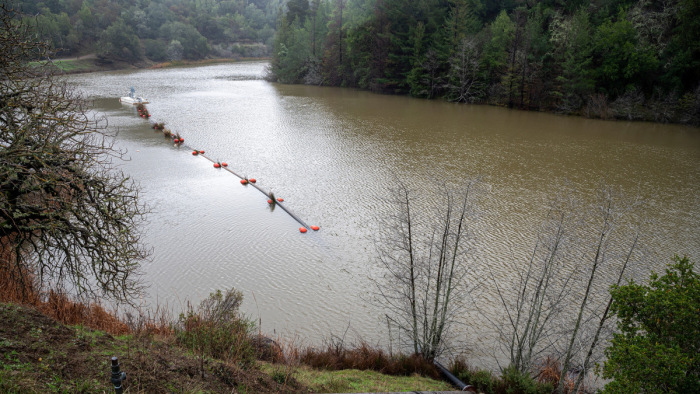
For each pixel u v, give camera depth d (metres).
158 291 17.75
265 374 9.98
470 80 69.69
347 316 16.94
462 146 41.12
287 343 14.93
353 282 19.05
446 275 16.09
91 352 7.67
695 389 8.74
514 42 62.25
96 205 11.14
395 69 78.44
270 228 24.00
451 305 16.39
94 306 12.59
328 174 33.03
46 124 11.05
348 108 62.47
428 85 73.56
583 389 13.62
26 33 12.87
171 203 27.08
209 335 10.83
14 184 10.05
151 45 122.94
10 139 10.29
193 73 105.69
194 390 7.68
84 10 108.00
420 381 12.63
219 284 18.50
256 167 34.78
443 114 58.34
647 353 9.20
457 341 15.84
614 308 11.04
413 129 48.72
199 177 32.19
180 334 10.93
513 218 24.91
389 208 26.45
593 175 32.59
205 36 151.50
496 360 14.91
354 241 22.64
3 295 11.12
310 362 13.10
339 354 13.98
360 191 29.50
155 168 33.78
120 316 15.17
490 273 19.41
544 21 66.50
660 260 20.31
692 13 49.66
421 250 20.66
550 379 14.08
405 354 15.02
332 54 88.75
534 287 18.17
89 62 104.62
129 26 121.50
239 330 11.70
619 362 9.80
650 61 51.84
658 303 9.94
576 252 20.34
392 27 78.44
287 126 49.47
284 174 33.12
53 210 10.54
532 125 51.00
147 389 7.18
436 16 74.69
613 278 18.66
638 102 53.66
